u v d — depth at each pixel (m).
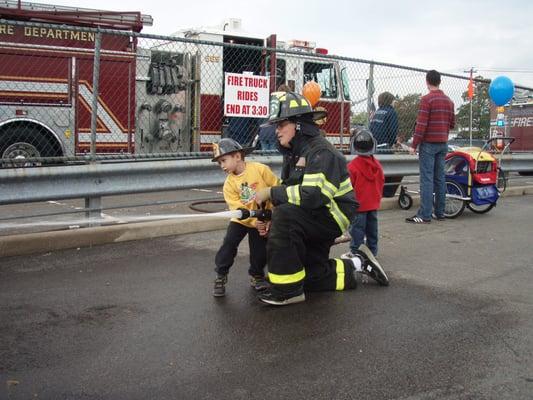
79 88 10.63
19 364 3.17
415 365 3.20
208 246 6.09
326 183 4.08
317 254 4.49
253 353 3.36
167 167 6.68
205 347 3.44
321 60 12.30
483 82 10.63
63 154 10.56
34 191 5.80
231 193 4.46
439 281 4.89
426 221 7.71
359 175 5.18
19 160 6.11
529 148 17.53
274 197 4.11
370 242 5.44
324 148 4.14
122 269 5.15
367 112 9.18
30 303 4.20
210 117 11.94
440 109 7.52
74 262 5.37
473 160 7.97
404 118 9.75
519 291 4.62
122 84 11.05
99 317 3.93
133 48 11.16
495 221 7.89
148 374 3.06
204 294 4.48
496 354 3.36
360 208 5.22
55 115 10.43
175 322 3.85
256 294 4.49
